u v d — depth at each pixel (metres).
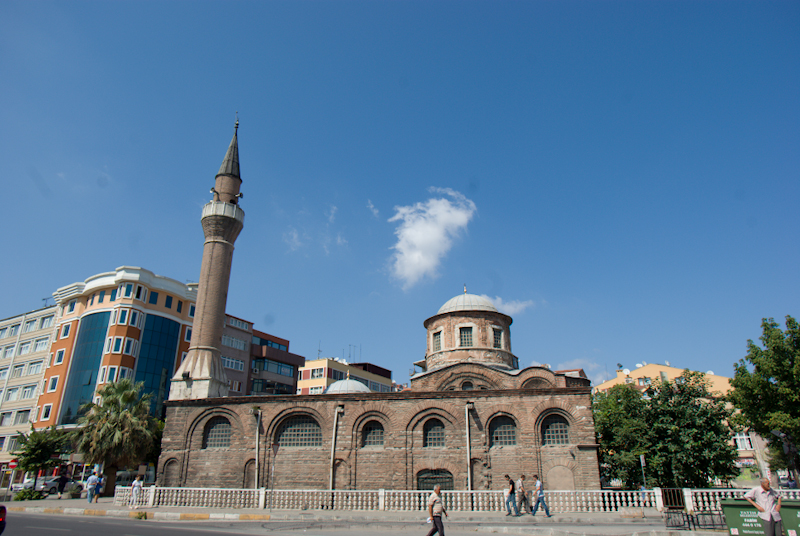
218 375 39.41
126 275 65.56
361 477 32.50
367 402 34.12
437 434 33.03
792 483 62.16
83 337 65.12
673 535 18.53
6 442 66.94
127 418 42.38
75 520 24.53
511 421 32.34
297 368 88.62
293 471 33.62
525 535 20.44
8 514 28.02
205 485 34.50
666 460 33.66
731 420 36.00
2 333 78.56
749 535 15.45
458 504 27.58
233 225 43.31
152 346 65.56
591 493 26.56
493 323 43.03
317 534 19.73
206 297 40.88
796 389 33.00
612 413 39.62
